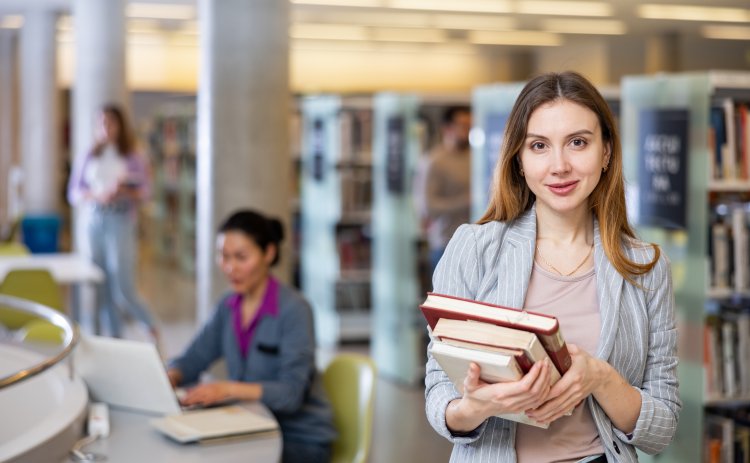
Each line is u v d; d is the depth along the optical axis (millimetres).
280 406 3326
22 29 11648
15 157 14406
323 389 3551
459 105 7379
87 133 9500
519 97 1929
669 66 12258
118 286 7469
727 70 13430
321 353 7898
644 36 12453
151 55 13805
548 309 1939
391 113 7238
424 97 7281
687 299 4441
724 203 4492
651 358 1964
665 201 4562
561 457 1905
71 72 14172
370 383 3482
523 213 2021
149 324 7617
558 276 1947
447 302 1775
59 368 3369
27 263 6570
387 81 14492
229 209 6016
